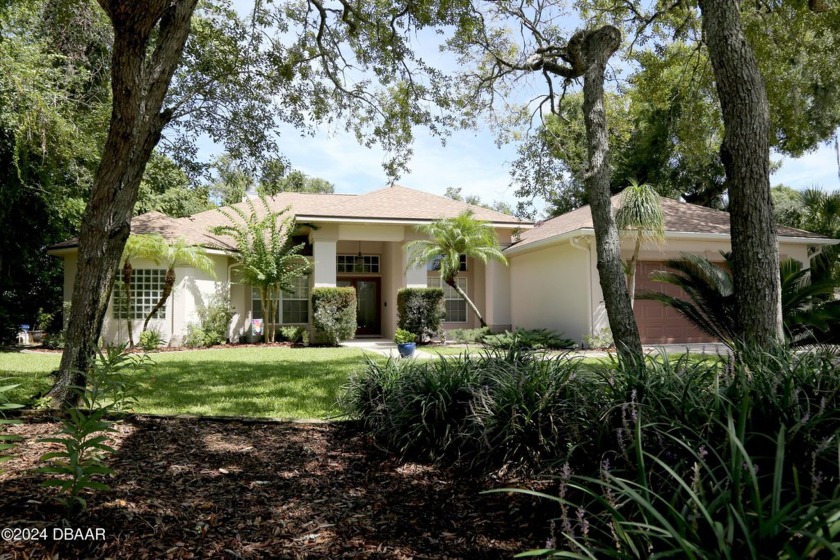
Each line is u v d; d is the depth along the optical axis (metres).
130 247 14.18
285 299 18.05
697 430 2.47
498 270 18.80
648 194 12.12
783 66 10.90
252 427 5.27
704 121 12.48
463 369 4.64
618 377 3.26
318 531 2.89
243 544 2.69
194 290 16.14
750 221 4.70
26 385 6.96
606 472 2.03
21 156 13.88
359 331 19.69
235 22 9.44
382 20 9.69
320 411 6.09
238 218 18.95
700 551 1.42
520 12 9.38
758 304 4.61
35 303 18.84
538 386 3.68
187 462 4.01
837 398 2.56
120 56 5.30
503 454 3.67
